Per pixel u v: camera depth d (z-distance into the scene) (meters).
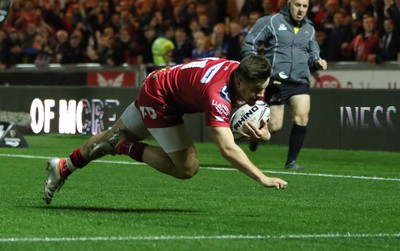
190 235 14.39
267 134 15.73
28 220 15.77
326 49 37.16
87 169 25.36
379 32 35.72
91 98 38.59
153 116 16.05
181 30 40.84
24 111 40.66
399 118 32.03
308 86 26.20
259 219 16.25
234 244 13.65
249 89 15.07
